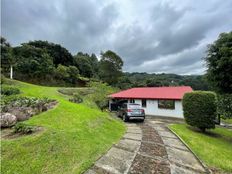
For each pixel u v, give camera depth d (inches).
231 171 254.7
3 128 299.9
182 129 537.3
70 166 213.2
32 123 316.5
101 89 1056.8
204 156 302.2
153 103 904.3
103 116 544.1
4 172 181.8
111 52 2289.6
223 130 640.4
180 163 261.4
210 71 559.8
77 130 324.2
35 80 1453.0
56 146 247.8
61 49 2127.2
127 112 644.7
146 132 462.0
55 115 391.5
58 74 1647.4
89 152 259.6
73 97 874.8
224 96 529.0
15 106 385.4
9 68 1251.2
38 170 194.2
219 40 531.2
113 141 339.6
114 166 232.4
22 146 227.5
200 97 542.0
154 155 285.7
